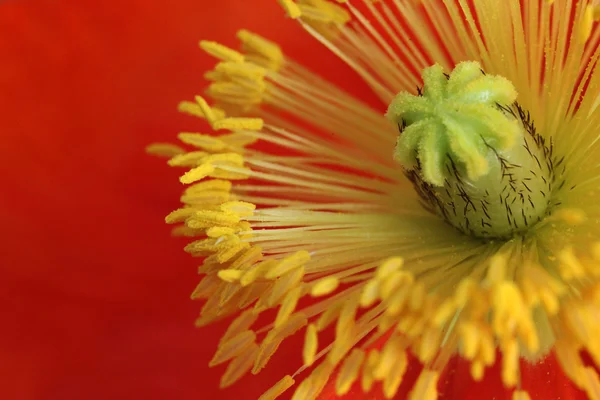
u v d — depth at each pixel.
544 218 0.10
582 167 0.10
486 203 0.10
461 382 0.10
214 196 0.10
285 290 0.10
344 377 0.09
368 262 0.10
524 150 0.10
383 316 0.09
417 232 0.10
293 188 0.10
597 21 0.10
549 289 0.09
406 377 0.10
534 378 0.10
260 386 0.10
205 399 0.10
